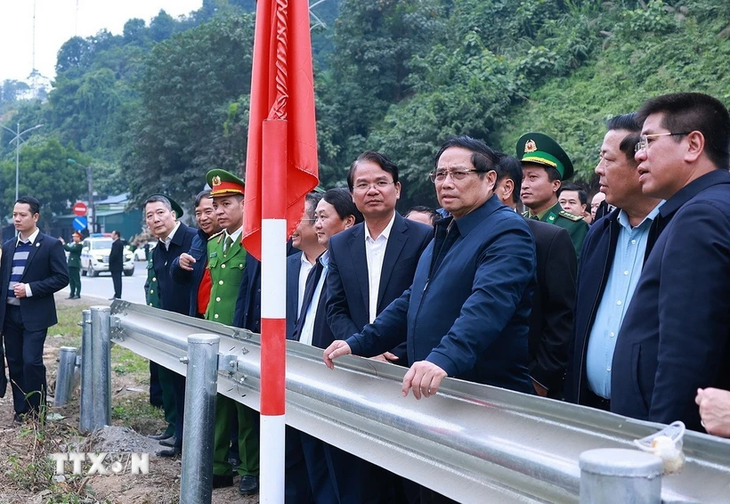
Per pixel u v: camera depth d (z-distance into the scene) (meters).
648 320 2.31
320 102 27.84
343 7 29.91
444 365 2.55
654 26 21.98
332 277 3.93
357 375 2.88
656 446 1.58
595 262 2.93
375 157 3.81
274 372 2.52
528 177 4.57
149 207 5.95
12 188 59.16
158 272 6.05
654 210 2.75
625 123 2.80
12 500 4.45
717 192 2.21
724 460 1.57
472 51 27.16
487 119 23.09
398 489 3.84
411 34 28.92
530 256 2.86
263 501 2.53
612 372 2.42
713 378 2.07
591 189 18.80
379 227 3.88
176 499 4.34
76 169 60.66
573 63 23.98
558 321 3.84
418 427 2.42
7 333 6.54
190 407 3.21
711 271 2.08
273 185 2.51
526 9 28.19
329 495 3.85
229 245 5.15
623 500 1.46
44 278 6.51
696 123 2.35
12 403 7.53
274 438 2.53
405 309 3.34
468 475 2.25
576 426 1.92
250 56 32.19
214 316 5.10
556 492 1.89
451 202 2.98
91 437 5.32
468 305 2.70
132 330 5.17
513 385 2.98
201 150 31.94
